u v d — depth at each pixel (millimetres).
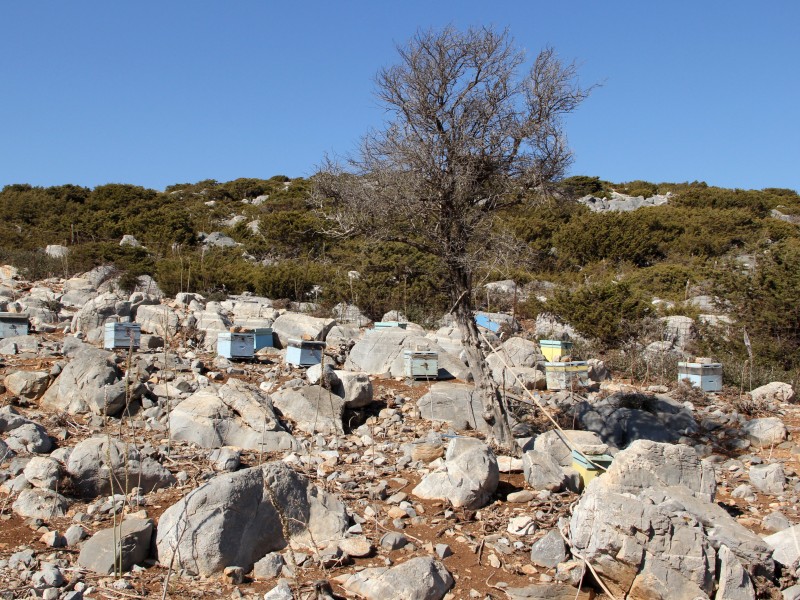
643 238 37812
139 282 22000
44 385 10414
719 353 17797
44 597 5441
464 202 9352
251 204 52750
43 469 7242
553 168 9234
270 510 6562
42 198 43812
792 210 54438
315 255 30203
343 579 6035
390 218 9258
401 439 10148
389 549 6672
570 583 6336
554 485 8305
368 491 7961
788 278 18047
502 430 9664
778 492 9023
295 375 12539
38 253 25531
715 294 19953
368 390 11289
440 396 11297
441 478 7898
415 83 9133
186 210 46281
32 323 14805
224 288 23828
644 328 18891
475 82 9328
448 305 20734
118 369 11078
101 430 9305
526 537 7109
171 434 9289
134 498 7246
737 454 10883
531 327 21453
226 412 9617
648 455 7492
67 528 6664
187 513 6246
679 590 5945
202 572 6055
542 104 9164
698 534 6105
